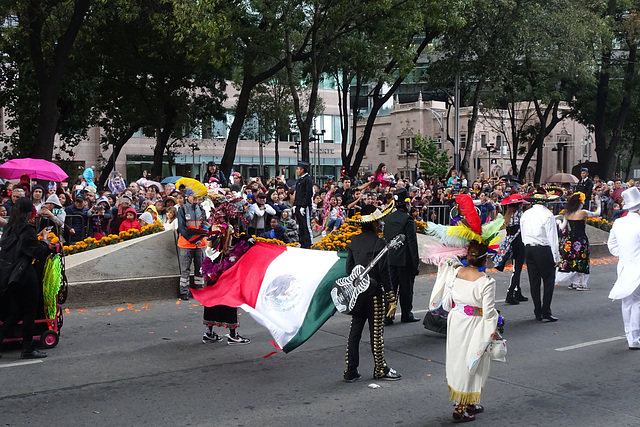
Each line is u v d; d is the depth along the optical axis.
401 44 25.58
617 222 8.79
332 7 24.08
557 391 6.70
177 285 11.78
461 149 66.06
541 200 10.39
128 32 27.08
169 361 7.66
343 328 9.65
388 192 16.05
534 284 10.32
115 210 14.85
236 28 24.25
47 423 5.56
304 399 6.30
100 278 11.09
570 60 31.47
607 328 9.84
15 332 7.93
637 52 41.62
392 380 6.96
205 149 62.34
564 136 71.06
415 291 12.91
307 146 25.34
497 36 30.95
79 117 30.83
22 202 7.57
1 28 23.03
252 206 14.59
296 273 7.86
